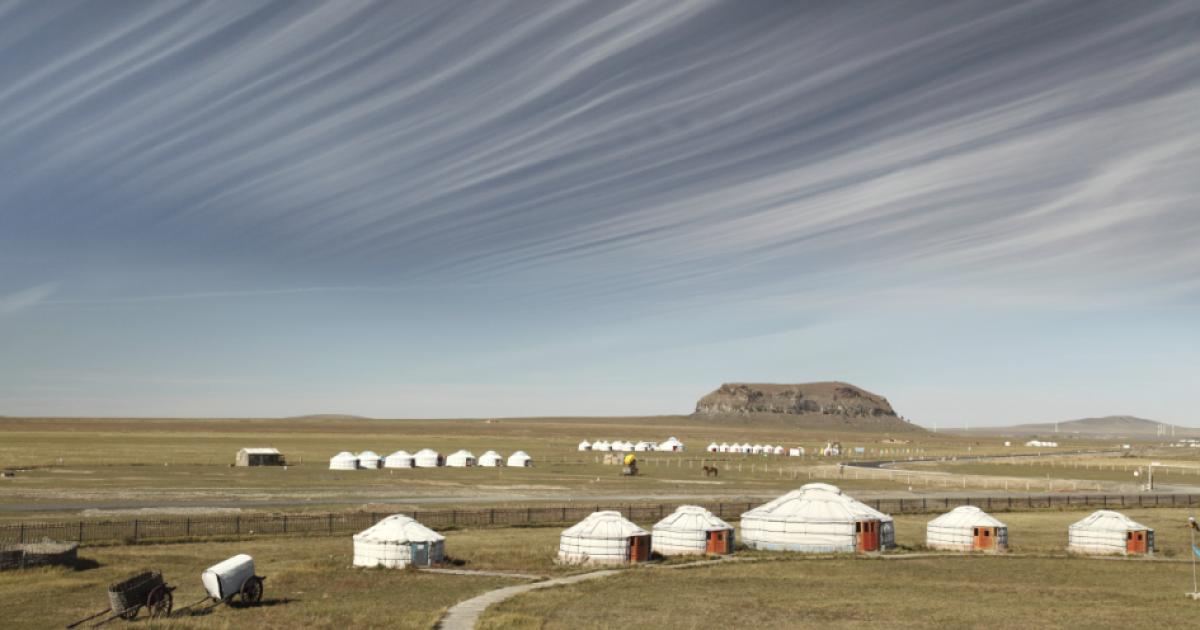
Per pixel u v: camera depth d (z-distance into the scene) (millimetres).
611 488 120312
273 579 50875
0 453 166375
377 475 135625
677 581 52750
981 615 42719
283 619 39625
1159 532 79562
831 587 51031
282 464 153625
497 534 72875
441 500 97438
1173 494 118188
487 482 126500
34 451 177625
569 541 60406
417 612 41312
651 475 150500
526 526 77625
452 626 38062
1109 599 47531
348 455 153000
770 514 69062
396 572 54188
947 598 47500
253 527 72062
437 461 166875
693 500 100875
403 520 58469
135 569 53562
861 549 66562
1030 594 49000
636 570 56812
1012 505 101750
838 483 137000
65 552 54344
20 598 43938
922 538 74938
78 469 131750
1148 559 63812
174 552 60406
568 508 87125
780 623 40594
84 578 49812
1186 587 51906
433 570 55125
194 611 41594
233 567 43281
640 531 61438
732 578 54125
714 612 43000
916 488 129625
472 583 50688
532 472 152375
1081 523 68375
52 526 67062
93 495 93688
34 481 109500
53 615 40094
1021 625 40500
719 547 64312
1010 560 62969
